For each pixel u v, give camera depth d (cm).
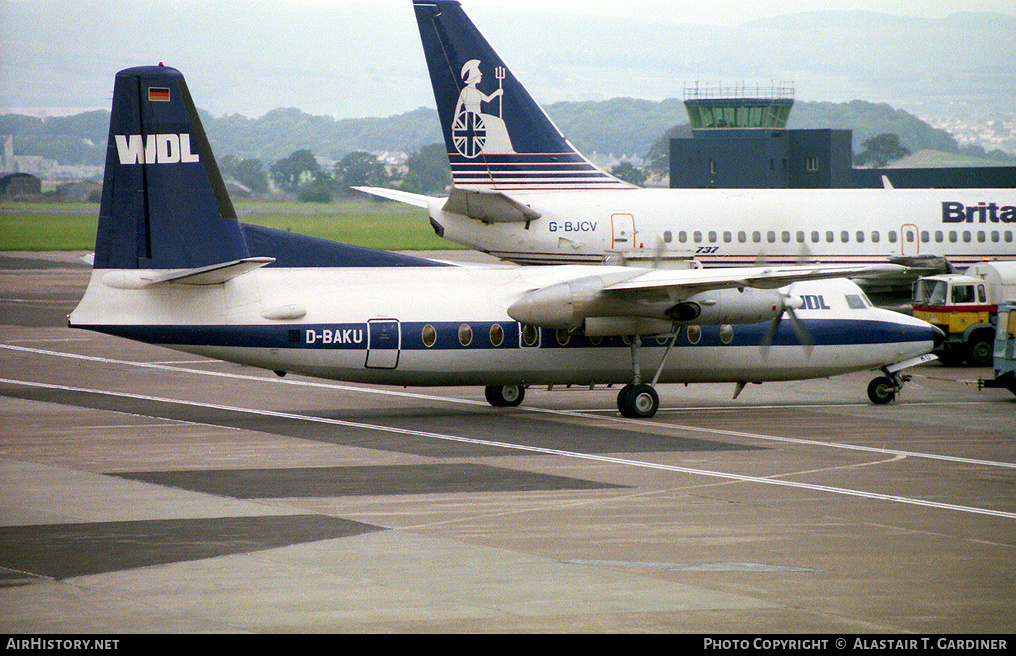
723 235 14275
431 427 9362
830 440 8906
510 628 4378
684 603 4703
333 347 9300
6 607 4575
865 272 9525
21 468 7475
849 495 6869
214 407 10400
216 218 9162
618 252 14000
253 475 7306
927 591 4897
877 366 10844
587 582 4981
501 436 8944
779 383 12650
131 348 15238
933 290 14000
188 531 5816
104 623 4394
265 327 9169
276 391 11525
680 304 9606
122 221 8981
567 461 7906
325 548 5506
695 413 10325
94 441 8550
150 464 7650
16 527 5869
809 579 5062
